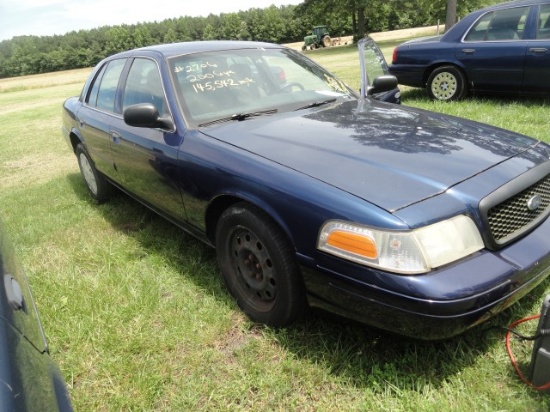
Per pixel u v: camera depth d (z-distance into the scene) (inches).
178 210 123.3
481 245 80.1
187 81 129.1
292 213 86.7
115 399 86.0
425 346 90.2
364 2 1595.7
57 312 112.7
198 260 131.6
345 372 87.0
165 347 98.9
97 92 176.4
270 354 94.2
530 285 81.6
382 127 109.0
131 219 171.0
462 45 284.4
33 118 564.7
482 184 84.5
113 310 112.0
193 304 111.8
